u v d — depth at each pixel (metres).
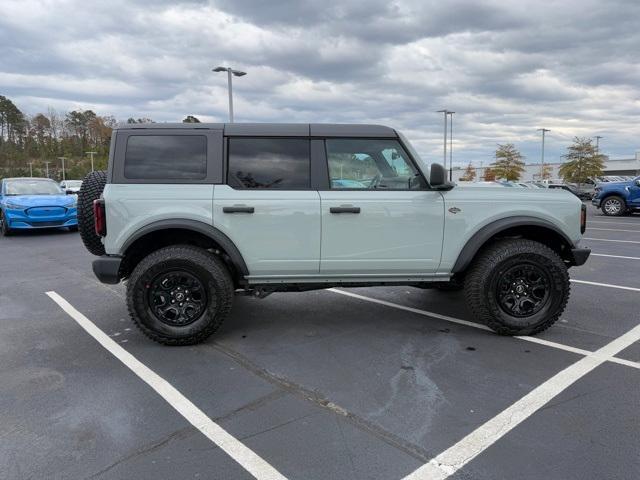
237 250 4.28
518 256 4.36
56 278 7.45
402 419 3.03
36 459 2.63
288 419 3.04
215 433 2.89
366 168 4.46
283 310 5.49
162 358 4.08
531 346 4.26
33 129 106.75
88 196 4.61
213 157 4.29
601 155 48.12
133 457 2.65
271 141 4.36
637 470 2.49
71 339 4.58
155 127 4.30
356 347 4.30
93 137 109.00
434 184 4.28
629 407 3.14
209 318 4.27
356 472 2.50
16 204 12.54
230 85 21.88
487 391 3.39
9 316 5.37
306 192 4.33
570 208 4.55
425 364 3.88
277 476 2.47
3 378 3.69
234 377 3.68
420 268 4.48
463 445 2.73
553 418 3.01
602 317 5.09
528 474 2.47
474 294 4.45
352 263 4.40
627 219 16.92
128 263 4.43
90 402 3.29
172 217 4.20
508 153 54.31
